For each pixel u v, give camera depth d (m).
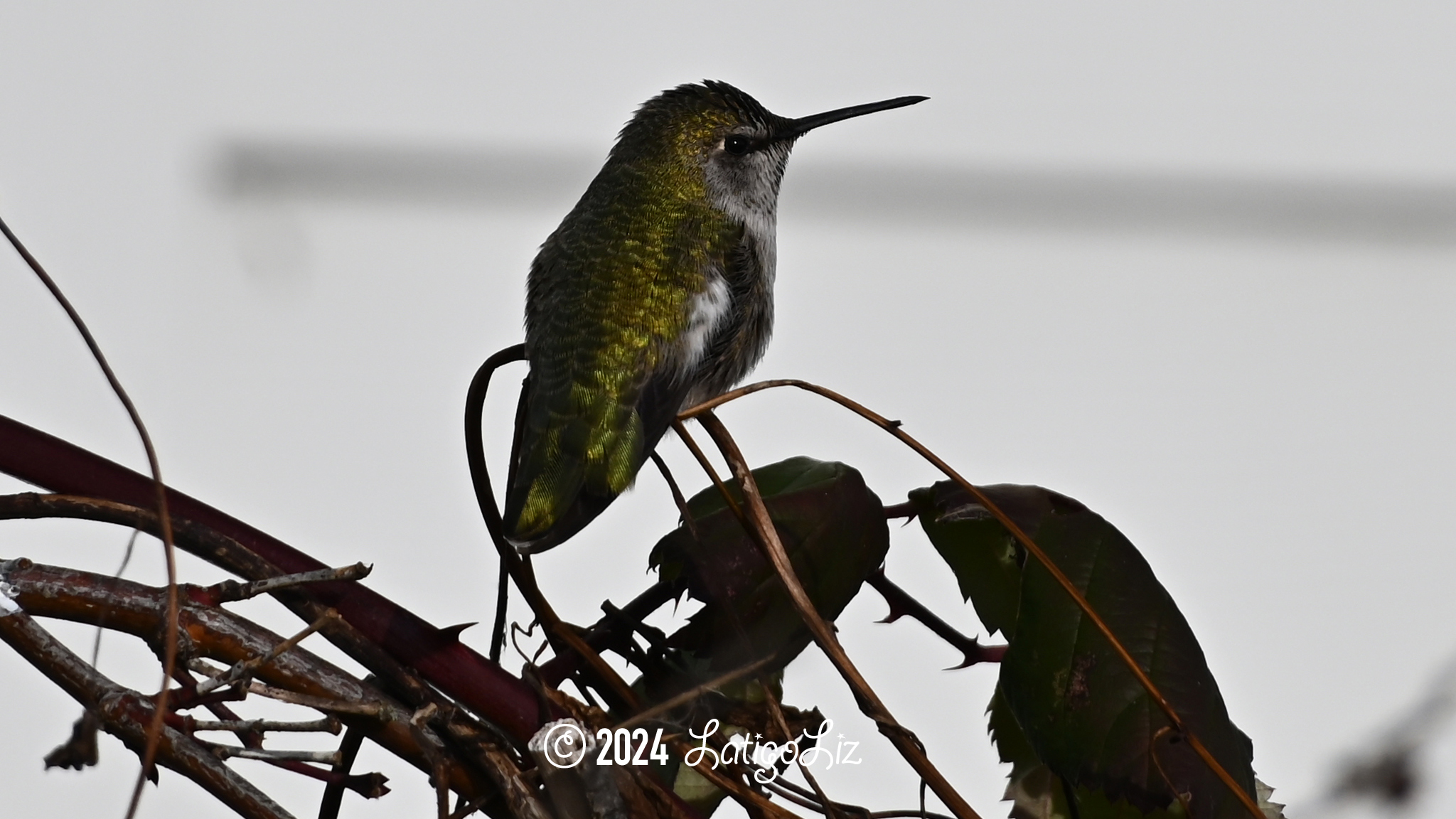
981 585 3.94
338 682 3.19
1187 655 3.68
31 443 3.33
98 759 3.12
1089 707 3.62
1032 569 3.79
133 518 3.28
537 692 3.34
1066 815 3.99
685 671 3.74
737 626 3.73
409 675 3.26
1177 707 3.60
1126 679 3.64
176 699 3.04
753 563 3.81
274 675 3.16
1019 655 3.71
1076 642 3.70
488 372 3.71
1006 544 3.95
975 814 3.37
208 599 3.18
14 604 3.13
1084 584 3.79
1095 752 3.57
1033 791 4.02
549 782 3.22
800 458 4.16
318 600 3.29
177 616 3.05
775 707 3.68
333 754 3.07
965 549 3.98
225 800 2.98
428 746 3.17
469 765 3.21
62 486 3.32
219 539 3.31
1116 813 3.83
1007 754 4.06
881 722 3.41
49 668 3.08
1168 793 3.48
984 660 4.12
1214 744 3.55
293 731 3.08
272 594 3.30
